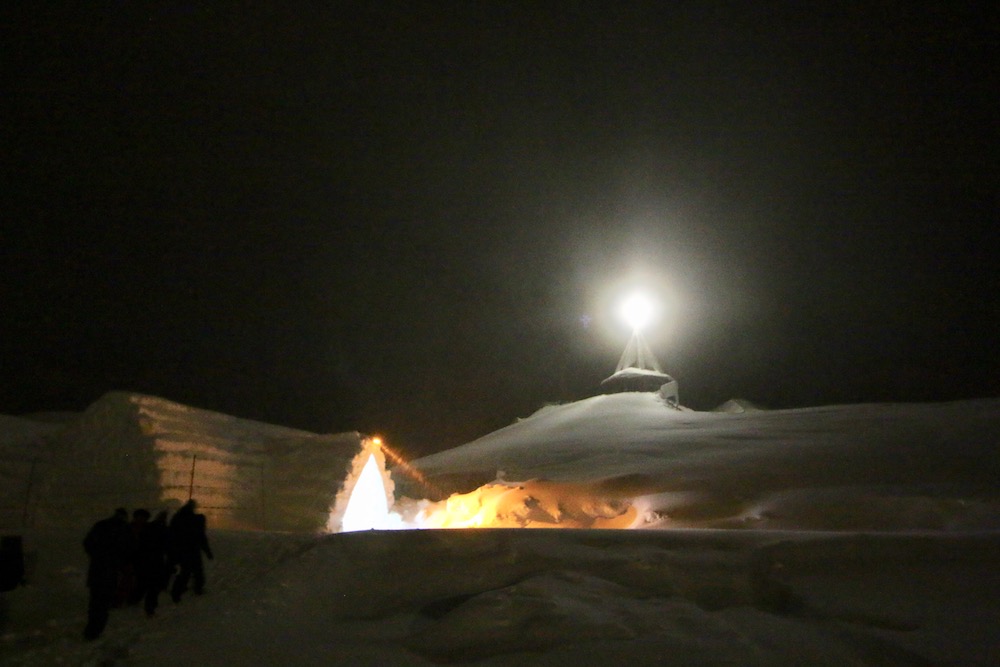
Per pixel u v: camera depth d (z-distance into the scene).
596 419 34.16
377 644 6.40
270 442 19.33
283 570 8.54
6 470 16.86
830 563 7.26
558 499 18.89
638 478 19.12
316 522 17.55
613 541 8.26
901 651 5.35
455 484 25.27
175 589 8.99
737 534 8.18
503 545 8.40
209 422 18.39
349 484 18.34
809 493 15.88
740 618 6.43
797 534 8.03
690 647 5.64
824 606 6.41
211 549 10.82
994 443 20.06
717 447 23.30
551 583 7.18
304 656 6.12
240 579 9.32
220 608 7.68
